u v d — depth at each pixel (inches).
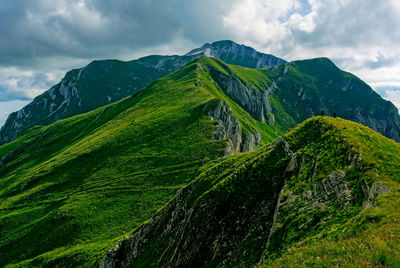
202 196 1930.4
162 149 5398.6
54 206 4635.8
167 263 1871.3
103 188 4709.6
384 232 757.3
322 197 1250.0
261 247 1349.7
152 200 4160.9
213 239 1669.5
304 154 1632.6
